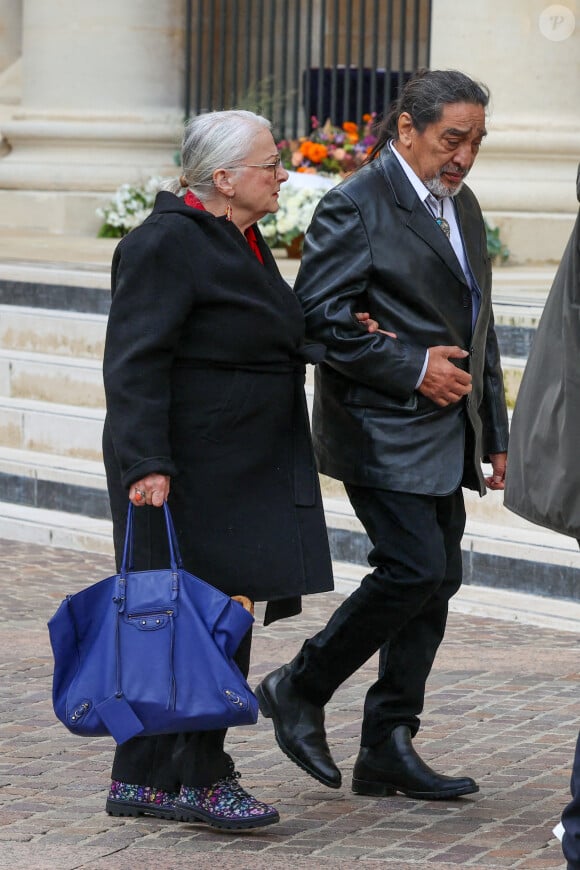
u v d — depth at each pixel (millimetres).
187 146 5922
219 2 22984
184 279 5742
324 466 6445
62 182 20672
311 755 6359
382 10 22578
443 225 6238
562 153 17344
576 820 4871
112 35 20844
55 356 13742
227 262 5805
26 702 7836
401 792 6469
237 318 5824
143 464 5637
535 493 5281
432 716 7637
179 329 5754
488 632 9375
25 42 21422
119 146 20844
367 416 6250
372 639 6254
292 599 6176
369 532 6309
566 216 17297
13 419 13148
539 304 11609
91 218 20359
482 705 7836
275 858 5672
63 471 12234
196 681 5527
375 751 6465
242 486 5902
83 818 6145
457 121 6020
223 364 5852
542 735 7344
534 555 9781
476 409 6410
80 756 6992
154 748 6133
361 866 5570
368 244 6121
